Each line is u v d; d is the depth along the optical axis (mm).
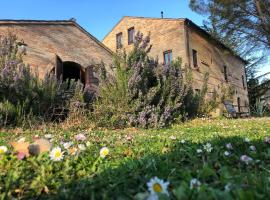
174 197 1490
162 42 21016
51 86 8000
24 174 2127
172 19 20484
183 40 19734
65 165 2318
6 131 6141
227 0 20156
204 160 2338
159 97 8414
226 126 7758
